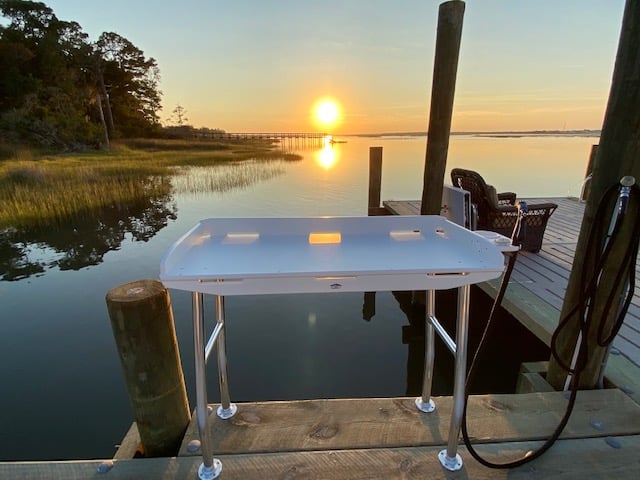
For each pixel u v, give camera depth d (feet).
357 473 3.82
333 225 4.67
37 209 22.88
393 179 39.93
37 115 65.82
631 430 4.40
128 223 22.77
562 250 11.77
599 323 4.71
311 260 3.60
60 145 64.75
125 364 4.14
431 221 4.73
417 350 9.17
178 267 3.34
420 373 8.29
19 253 17.15
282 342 9.51
